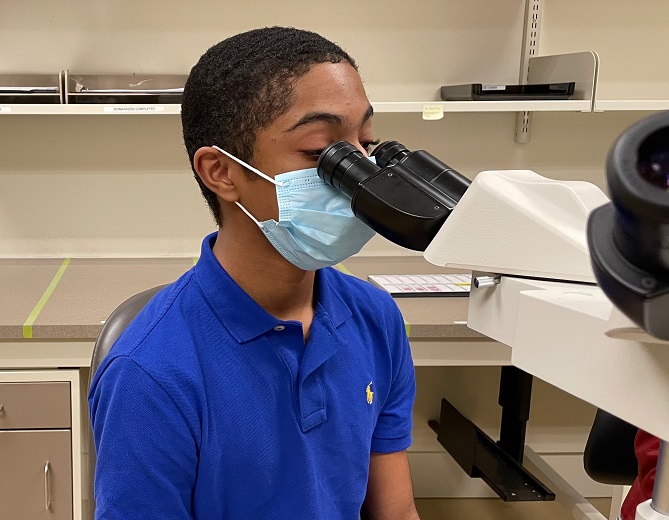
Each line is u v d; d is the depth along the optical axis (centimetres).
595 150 249
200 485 82
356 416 93
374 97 240
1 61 225
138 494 77
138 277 216
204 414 80
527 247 54
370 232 86
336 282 102
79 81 217
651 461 101
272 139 80
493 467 221
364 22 234
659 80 245
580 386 45
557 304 47
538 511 258
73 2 223
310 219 82
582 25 239
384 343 102
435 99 242
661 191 31
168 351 80
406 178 71
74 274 219
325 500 89
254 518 86
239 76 80
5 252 239
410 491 109
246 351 84
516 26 239
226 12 229
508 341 55
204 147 84
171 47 229
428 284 202
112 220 241
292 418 85
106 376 79
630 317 35
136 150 236
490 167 248
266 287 87
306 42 81
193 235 245
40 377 171
